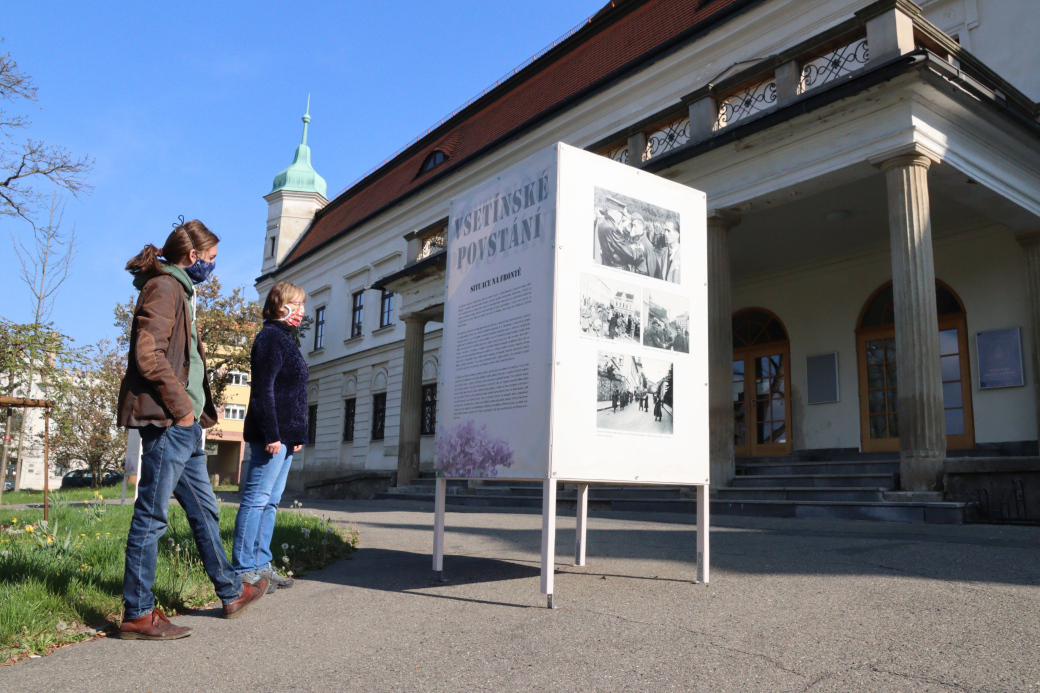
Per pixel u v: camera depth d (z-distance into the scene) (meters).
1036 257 11.15
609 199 3.94
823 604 3.29
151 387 3.03
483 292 4.18
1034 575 3.86
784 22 14.98
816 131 9.66
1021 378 11.69
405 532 7.12
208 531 3.32
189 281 3.29
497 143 21.50
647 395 3.92
